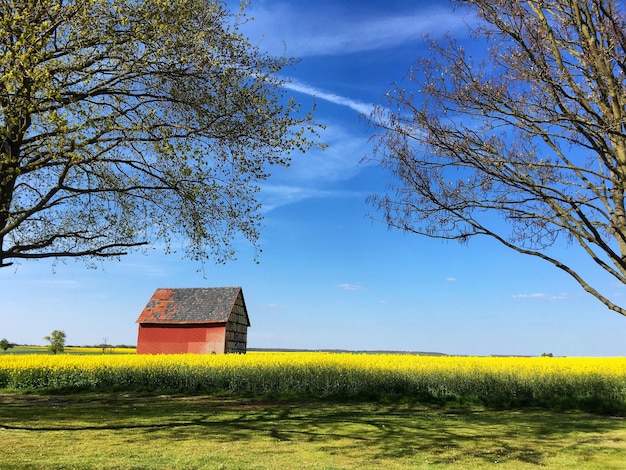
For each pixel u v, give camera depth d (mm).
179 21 9148
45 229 10758
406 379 18578
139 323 39000
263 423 12078
